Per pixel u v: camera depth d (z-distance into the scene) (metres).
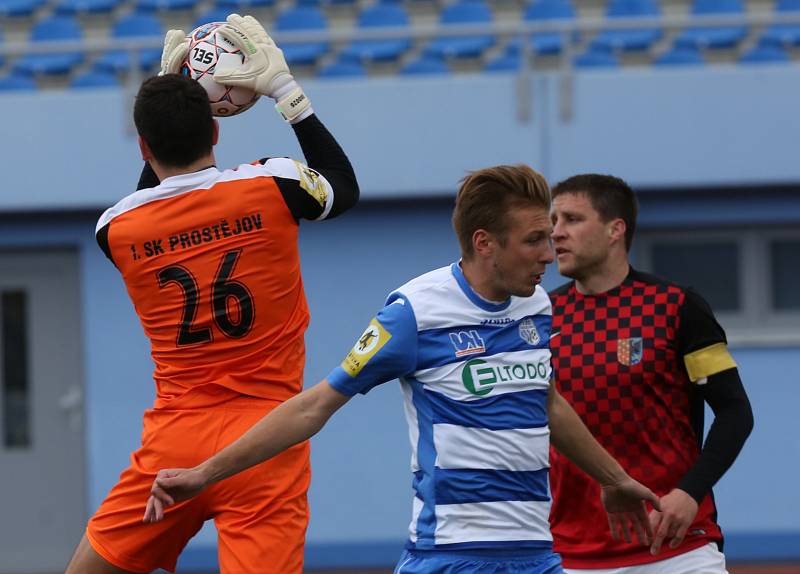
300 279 12.31
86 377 30.97
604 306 13.79
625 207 13.86
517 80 29.84
